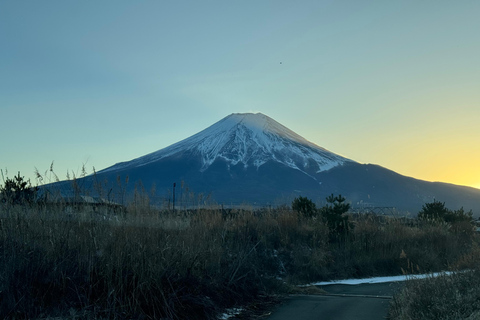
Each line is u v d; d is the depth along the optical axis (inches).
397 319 392.5
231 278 527.2
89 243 401.4
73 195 436.5
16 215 394.3
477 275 466.3
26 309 331.0
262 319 442.6
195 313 416.8
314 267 794.2
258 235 804.6
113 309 355.3
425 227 1083.9
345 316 451.5
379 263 885.8
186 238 496.7
